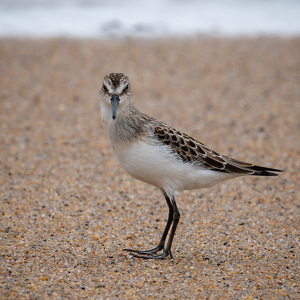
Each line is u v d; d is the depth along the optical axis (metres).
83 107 18.69
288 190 12.58
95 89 20.47
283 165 14.12
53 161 14.10
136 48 25.67
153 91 20.23
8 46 25.28
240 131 16.69
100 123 17.28
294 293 7.61
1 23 28.67
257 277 8.18
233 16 31.25
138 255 9.00
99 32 28.00
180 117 17.78
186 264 8.70
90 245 9.38
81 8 31.77
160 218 10.98
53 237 9.63
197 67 23.17
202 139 16.00
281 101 19.38
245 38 27.50
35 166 13.68
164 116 17.81
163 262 8.76
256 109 18.61
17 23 28.81
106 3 32.69
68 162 14.08
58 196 11.83
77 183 12.70
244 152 15.03
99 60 23.77
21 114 17.75
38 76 21.64
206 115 18.05
